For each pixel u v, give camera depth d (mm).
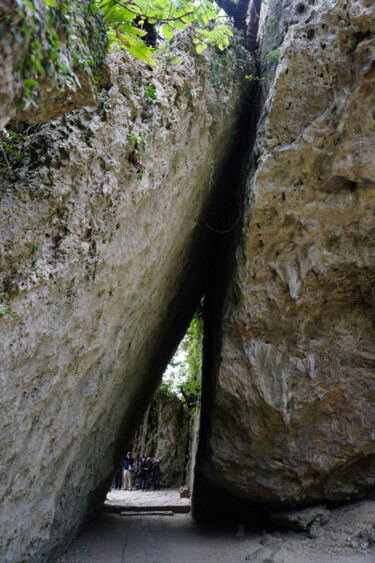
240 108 6660
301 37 5516
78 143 3594
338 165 5566
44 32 1674
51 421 3789
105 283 4203
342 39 5348
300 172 5758
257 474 6324
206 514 8133
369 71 5223
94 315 4156
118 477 16328
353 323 6309
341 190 5801
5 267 3068
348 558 5141
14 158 3350
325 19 5410
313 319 6309
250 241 6141
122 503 10680
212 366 7332
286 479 6254
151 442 18141
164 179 5004
